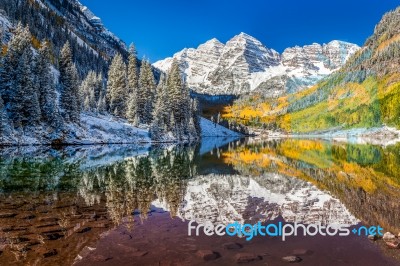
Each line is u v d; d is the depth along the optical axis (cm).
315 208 1210
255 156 4238
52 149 4503
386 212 1144
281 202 1329
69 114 6238
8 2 13012
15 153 3678
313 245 776
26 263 641
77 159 3231
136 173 2252
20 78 5144
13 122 5019
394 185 1841
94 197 1388
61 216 1040
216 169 2659
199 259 668
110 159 3328
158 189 1619
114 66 9519
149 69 9800
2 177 1948
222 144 8269
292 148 6431
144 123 8850
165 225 938
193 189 1642
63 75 6312
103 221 979
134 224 947
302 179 2094
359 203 1313
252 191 1616
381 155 4372
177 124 9500
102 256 680
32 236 818
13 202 1267
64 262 647
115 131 7162
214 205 1250
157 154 4216
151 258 672
